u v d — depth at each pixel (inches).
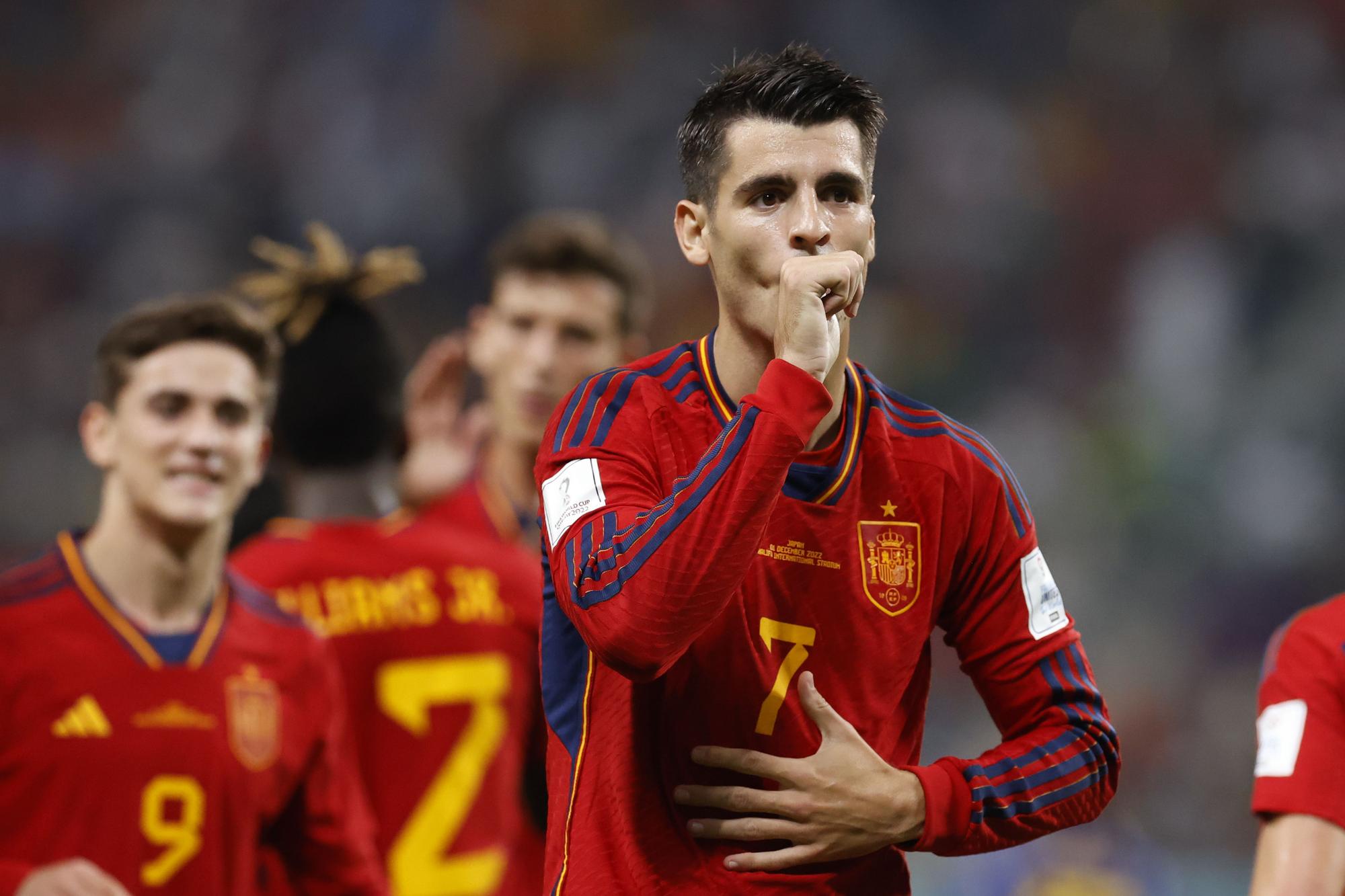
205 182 2329.0
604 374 331.0
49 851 471.2
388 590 575.8
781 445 286.5
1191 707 1806.1
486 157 2329.0
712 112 317.4
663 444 318.0
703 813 316.5
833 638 318.3
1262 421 2048.5
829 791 306.5
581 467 310.8
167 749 483.8
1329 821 394.0
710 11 2426.2
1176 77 2362.2
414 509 747.4
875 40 2389.3
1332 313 2128.4
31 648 477.4
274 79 2384.4
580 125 2327.8
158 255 2252.7
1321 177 2261.3
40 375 2144.4
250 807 498.6
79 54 2426.2
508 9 2411.4
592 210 2283.5
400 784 568.1
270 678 510.9
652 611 282.0
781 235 306.3
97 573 492.7
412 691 572.4
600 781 320.5
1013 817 319.6
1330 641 410.0
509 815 591.2
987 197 2281.0
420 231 2284.7
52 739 473.7
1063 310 2223.2
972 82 2377.0
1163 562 1968.5
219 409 498.6
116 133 2356.1
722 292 319.6
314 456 595.2
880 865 327.3
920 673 334.6
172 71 2399.1
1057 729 332.5
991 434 2112.5
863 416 331.6
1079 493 2031.3
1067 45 2391.7
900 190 2282.2
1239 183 2273.6
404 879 565.6
